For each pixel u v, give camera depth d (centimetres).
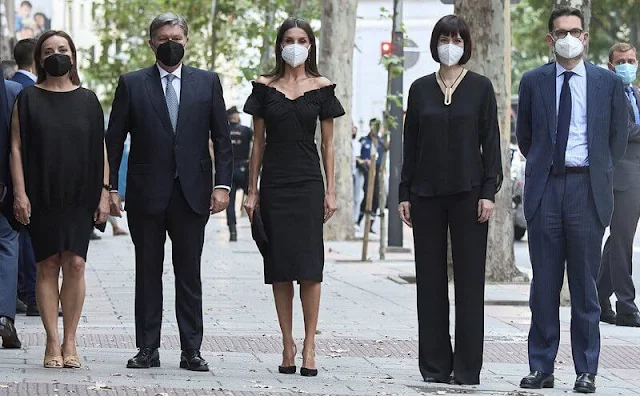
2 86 1786
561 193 1747
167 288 2900
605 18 7569
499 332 2292
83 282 1811
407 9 5284
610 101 1748
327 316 2472
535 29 7906
